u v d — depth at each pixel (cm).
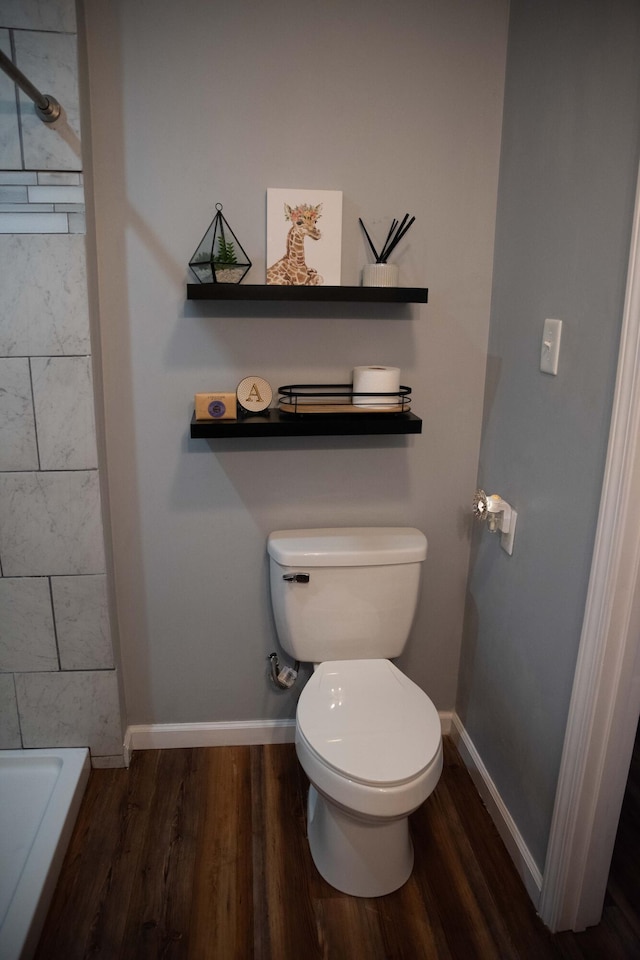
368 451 203
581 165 141
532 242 166
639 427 122
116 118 172
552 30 152
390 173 184
